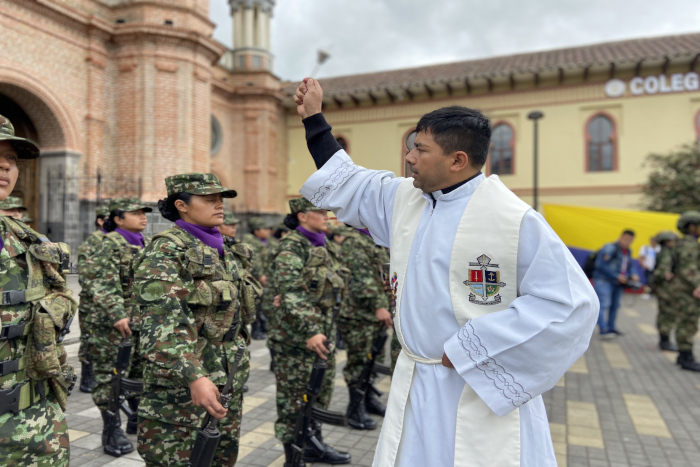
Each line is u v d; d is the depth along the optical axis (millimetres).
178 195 2480
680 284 6605
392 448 1718
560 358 1530
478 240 1649
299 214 3627
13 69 10289
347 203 2119
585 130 17344
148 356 2176
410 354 1777
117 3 12766
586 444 4023
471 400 1632
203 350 2396
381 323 4422
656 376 6109
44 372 2035
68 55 11602
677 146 16109
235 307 2508
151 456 2346
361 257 4250
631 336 8773
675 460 3736
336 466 3494
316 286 3422
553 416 4672
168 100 12797
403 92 18422
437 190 1803
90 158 12047
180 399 2322
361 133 19297
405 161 2088
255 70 17484
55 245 2178
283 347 3359
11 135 1976
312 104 2195
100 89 12352
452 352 1588
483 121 1762
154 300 2211
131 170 12516
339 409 4656
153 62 12664
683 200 14992
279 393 3361
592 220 10555
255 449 3740
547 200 17609
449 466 1615
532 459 1649
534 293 1562
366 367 4113
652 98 16812
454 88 18406
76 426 3736
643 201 16453
